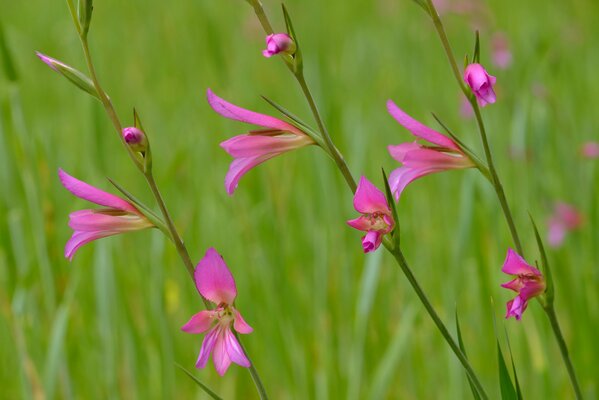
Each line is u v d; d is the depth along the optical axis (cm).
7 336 155
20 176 158
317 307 159
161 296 145
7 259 151
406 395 151
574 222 159
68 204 172
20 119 150
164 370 145
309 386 146
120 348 156
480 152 180
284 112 109
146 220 109
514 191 169
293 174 181
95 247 145
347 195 168
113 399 144
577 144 198
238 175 110
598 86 234
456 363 143
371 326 151
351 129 196
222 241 165
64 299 145
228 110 110
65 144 210
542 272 109
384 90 244
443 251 165
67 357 145
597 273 152
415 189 188
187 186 183
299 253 173
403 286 164
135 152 108
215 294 108
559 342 110
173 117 233
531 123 169
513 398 111
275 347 152
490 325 144
